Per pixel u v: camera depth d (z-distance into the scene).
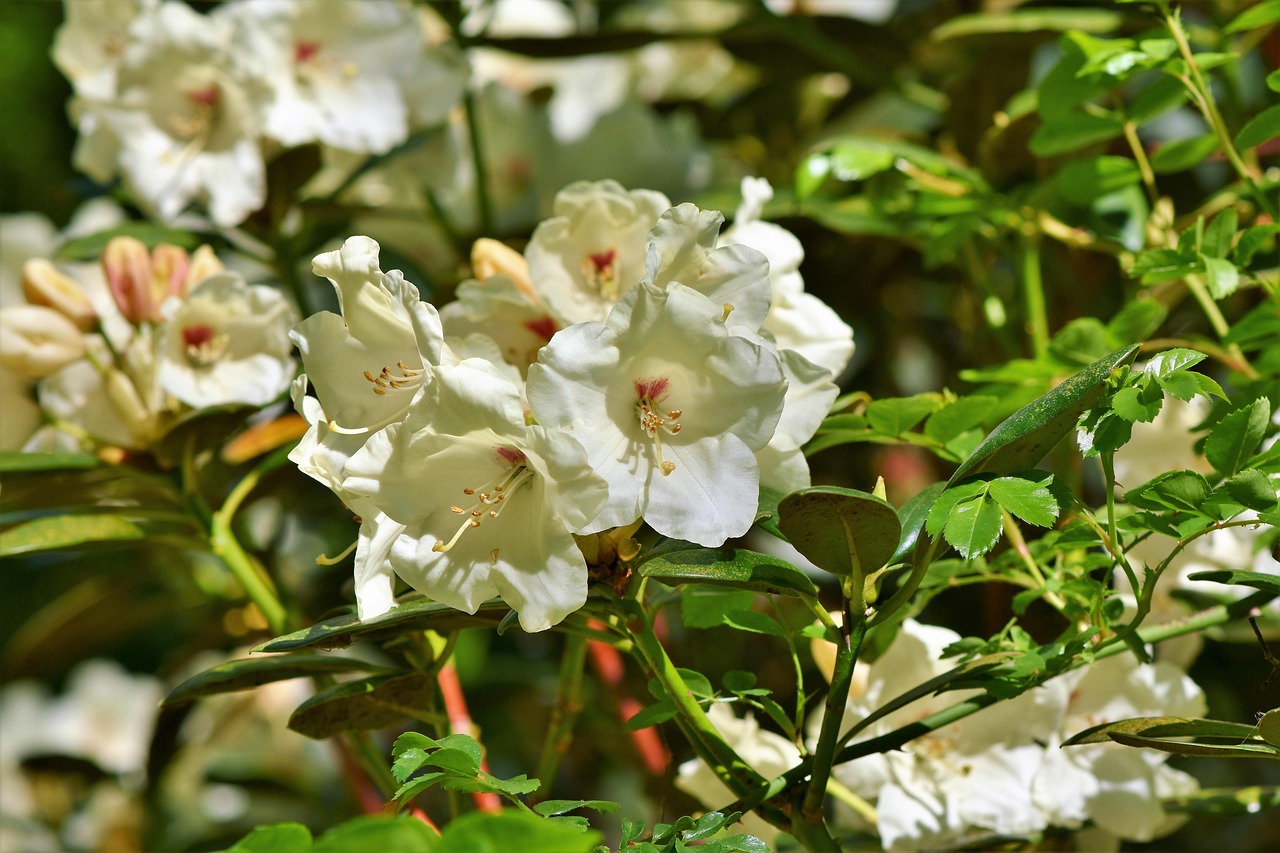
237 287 1.51
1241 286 1.52
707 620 1.43
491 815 1.24
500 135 2.12
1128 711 1.47
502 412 1.33
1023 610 1.43
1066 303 1.74
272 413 1.72
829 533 1.34
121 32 1.67
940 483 1.39
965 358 2.02
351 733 1.52
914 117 2.23
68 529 1.51
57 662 2.18
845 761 1.40
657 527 1.34
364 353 1.37
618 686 1.66
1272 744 1.35
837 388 1.39
